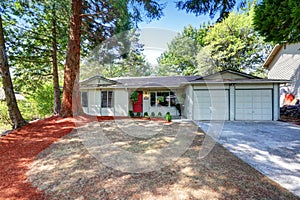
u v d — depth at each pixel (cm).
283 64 1530
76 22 856
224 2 541
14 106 727
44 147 489
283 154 461
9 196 276
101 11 863
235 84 1075
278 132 726
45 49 1194
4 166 380
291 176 337
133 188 293
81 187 298
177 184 303
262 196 269
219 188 290
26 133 628
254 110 1066
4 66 705
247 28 2089
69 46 867
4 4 891
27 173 349
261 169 367
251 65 2322
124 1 684
